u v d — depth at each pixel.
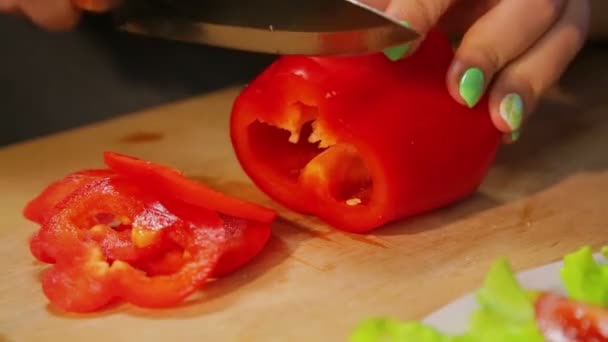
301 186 0.50
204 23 0.50
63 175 0.55
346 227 0.49
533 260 0.46
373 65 0.47
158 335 0.42
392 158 0.47
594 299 0.40
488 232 0.48
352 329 0.42
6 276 0.46
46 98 0.71
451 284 0.44
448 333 0.40
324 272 0.46
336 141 0.48
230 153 0.57
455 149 0.48
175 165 0.56
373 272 0.45
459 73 0.47
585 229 0.48
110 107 0.71
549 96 0.63
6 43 0.69
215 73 0.71
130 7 0.52
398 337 0.39
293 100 0.48
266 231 0.47
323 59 0.48
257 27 0.48
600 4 0.69
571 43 0.51
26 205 0.51
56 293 0.44
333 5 0.46
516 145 0.56
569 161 0.54
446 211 0.50
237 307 0.44
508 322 0.39
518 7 0.49
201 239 0.45
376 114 0.47
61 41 0.69
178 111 0.63
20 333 0.43
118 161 0.46
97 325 0.43
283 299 0.44
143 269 0.46
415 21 0.46
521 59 0.50
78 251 0.45
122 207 0.46
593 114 0.60
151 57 0.70
